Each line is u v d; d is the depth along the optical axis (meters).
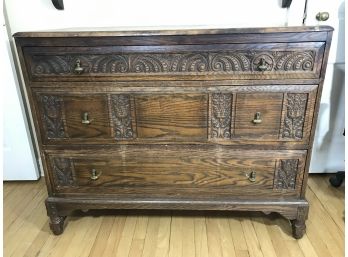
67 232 1.41
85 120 1.17
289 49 1.03
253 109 1.12
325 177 1.78
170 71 1.08
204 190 1.27
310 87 1.07
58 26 1.54
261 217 1.47
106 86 1.12
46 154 1.25
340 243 1.30
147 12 1.51
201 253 1.27
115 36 1.04
